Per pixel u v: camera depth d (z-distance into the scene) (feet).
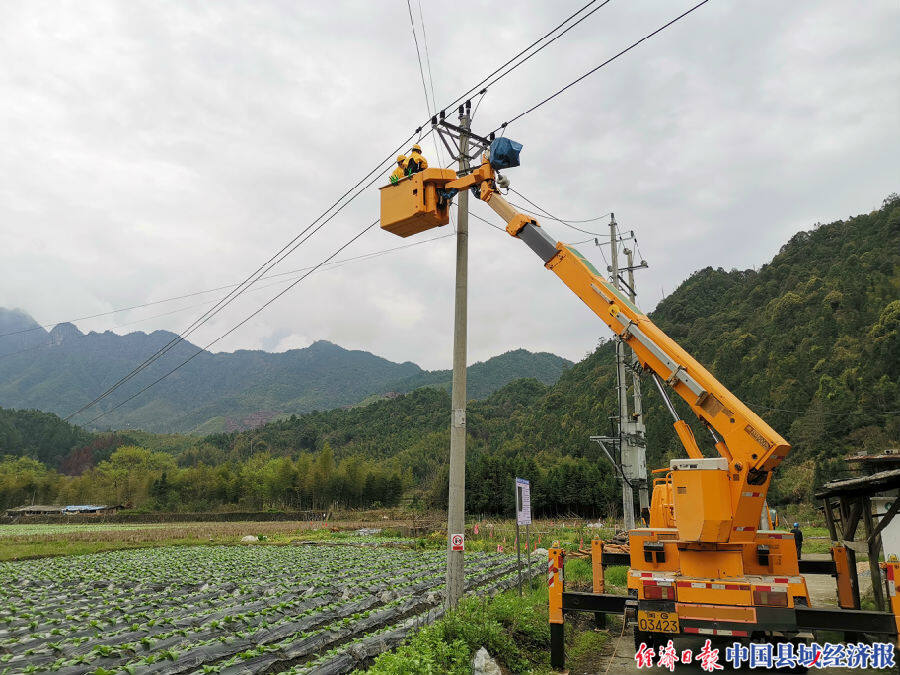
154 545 130.21
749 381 320.29
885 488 35.83
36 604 50.98
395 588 55.52
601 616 40.70
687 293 522.88
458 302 40.45
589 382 463.42
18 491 339.77
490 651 29.55
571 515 232.53
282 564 80.94
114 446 634.84
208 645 34.35
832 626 26.32
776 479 237.45
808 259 426.92
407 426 638.94
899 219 368.27
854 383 259.39
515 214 39.14
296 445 648.79
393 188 42.32
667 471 39.45
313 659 34.96
